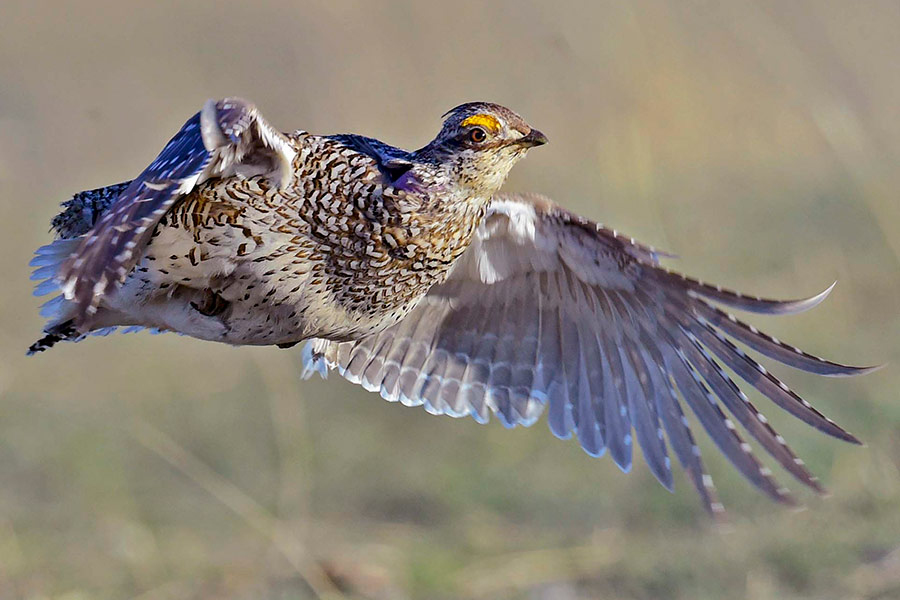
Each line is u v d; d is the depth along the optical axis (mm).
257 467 12734
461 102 19203
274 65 21797
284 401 13094
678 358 8727
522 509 11852
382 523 11906
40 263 7582
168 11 23766
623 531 11398
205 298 7742
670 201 16422
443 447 12844
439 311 9141
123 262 6664
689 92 18234
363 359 9078
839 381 12766
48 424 13484
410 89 19766
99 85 22062
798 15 19562
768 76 18500
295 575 11094
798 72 17766
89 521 11961
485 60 19750
